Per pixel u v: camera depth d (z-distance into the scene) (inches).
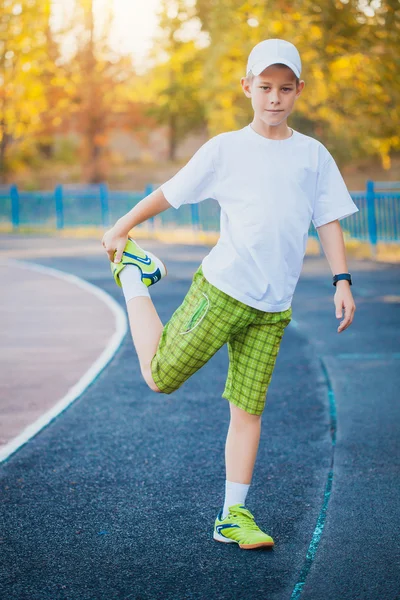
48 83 1583.4
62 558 151.4
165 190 153.7
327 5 719.7
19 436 231.6
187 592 136.9
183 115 1862.7
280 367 316.8
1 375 311.9
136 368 319.0
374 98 773.3
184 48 1583.4
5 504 179.8
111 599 134.6
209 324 149.3
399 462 204.5
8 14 1282.0
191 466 204.1
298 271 153.3
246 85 150.4
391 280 581.0
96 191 1163.9
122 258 158.1
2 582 141.6
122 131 1868.8
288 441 224.1
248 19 846.5
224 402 266.7
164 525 166.9
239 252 147.6
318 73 775.1
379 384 285.4
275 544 156.6
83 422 245.8
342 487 187.6
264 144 148.2
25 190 1697.8
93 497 183.5
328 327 400.8
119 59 1651.1
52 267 709.9
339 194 153.6
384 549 153.5
